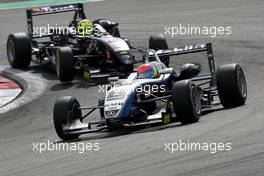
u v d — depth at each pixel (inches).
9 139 1862.7
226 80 1760.6
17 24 3882.9
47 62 2743.6
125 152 1432.1
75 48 2578.7
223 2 3870.6
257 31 2923.2
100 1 4394.7
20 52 2795.3
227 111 1750.7
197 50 1828.2
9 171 1432.1
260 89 2039.9
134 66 2623.0
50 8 2780.5
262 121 1552.7
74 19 2711.6
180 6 3907.5
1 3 4655.5
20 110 2192.4
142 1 4249.5
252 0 3811.5
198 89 1780.3
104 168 1323.8
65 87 2427.4
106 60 2400.3
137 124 1610.5
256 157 1257.4
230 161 1254.9
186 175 1203.2
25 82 2573.8
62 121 1667.1
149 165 1299.2
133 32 3267.7
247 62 2452.0
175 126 1642.5
